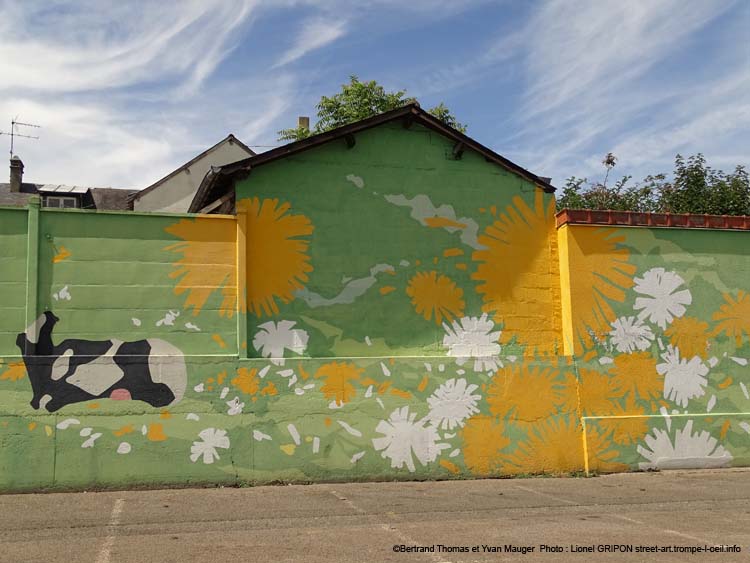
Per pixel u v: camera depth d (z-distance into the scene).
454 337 11.43
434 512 8.60
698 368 12.02
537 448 11.23
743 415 12.06
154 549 6.80
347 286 11.16
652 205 21.75
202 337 10.38
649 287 11.98
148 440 9.90
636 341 11.83
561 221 11.93
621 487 10.39
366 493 9.69
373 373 10.77
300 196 11.16
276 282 10.88
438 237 11.59
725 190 20.09
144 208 26.73
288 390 10.43
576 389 11.50
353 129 11.30
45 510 8.46
